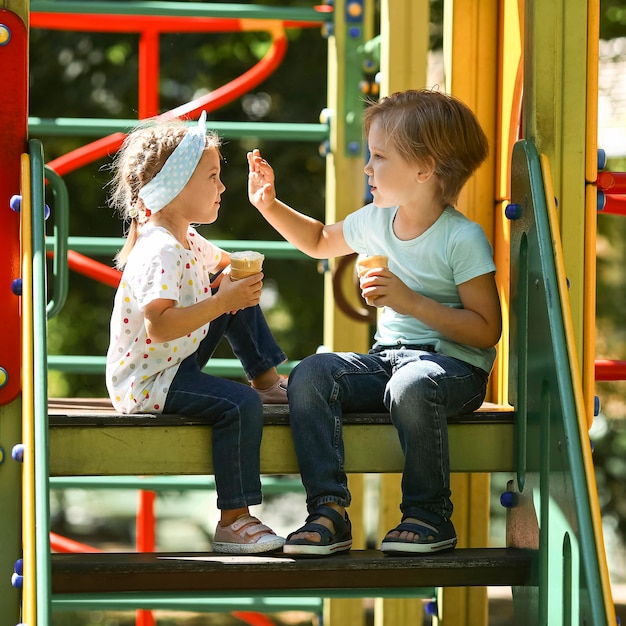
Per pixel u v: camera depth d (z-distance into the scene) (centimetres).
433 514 474
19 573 458
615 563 1568
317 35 1409
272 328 1444
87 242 811
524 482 489
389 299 490
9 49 485
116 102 1395
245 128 816
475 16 627
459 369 490
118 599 762
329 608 799
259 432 471
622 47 1341
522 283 500
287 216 558
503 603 1338
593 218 508
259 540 462
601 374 535
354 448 483
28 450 435
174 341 482
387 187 509
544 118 502
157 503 1792
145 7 795
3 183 483
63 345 1434
